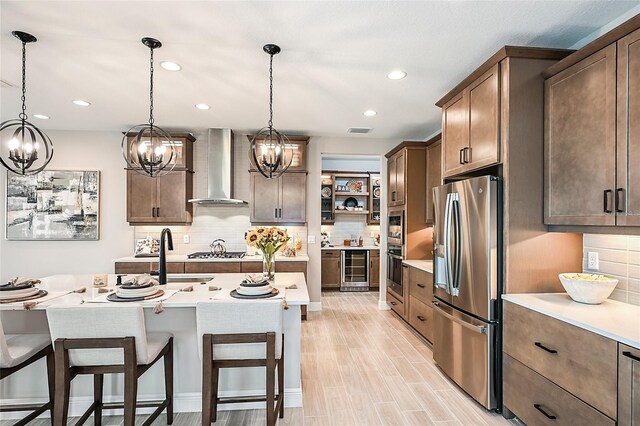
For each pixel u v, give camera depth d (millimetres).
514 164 2371
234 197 5180
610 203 1890
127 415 1951
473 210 2604
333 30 2268
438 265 3176
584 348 1792
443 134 3254
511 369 2367
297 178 5070
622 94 1822
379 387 2910
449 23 2182
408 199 4582
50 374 2270
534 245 2416
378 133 5109
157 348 2197
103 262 4949
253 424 2379
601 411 1695
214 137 4840
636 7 2002
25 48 2484
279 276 3383
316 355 3594
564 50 2340
